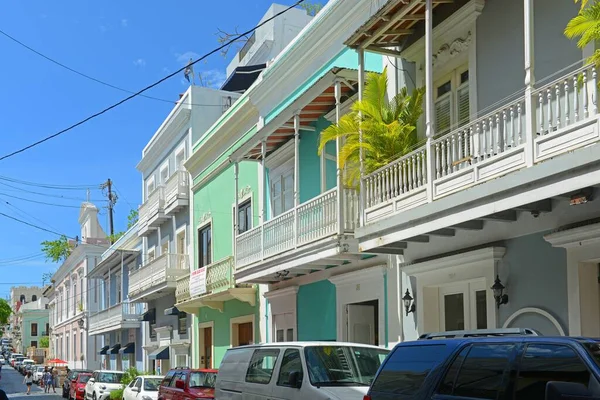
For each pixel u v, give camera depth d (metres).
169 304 29.05
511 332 6.28
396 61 14.06
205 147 24.27
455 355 6.29
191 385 14.58
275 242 16.28
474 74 11.74
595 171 7.70
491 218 10.19
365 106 12.46
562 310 9.53
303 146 17.73
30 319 112.31
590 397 4.79
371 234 11.95
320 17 16.56
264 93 19.66
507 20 11.13
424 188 10.85
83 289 51.12
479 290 11.57
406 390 6.62
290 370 9.50
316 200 14.34
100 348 46.88
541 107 8.84
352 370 9.29
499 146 9.55
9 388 49.12
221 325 23.08
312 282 16.81
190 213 26.48
